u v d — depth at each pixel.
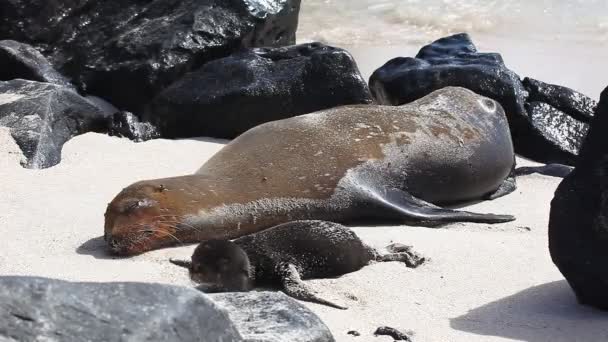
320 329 7.45
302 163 13.10
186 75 17.48
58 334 5.62
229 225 12.30
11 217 12.41
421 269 10.93
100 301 5.84
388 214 13.15
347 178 13.15
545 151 17.39
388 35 26.25
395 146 13.82
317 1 28.78
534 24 27.12
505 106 17.47
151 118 17.03
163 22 18.50
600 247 9.42
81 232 12.06
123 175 14.51
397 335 8.90
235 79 17.06
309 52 17.42
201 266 10.01
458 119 14.67
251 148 13.22
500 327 9.26
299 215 12.80
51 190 13.62
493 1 28.80
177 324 5.89
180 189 12.10
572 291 10.27
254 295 7.90
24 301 5.68
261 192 12.65
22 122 15.37
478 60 18.06
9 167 14.30
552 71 23.42
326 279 10.56
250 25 18.34
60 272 10.57
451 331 9.16
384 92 17.88
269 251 10.50
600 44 25.55
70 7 19.03
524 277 10.77
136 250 11.47
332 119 13.93
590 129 9.80
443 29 26.75
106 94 18.14
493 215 13.29
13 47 18.08
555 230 9.73
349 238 10.65
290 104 16.86
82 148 15.67
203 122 16.98
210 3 18.52
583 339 8.91
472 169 14.40
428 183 14.00
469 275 10.79
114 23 18.91
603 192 9.50
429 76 17.53
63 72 18.47
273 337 7.11
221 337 6.05
